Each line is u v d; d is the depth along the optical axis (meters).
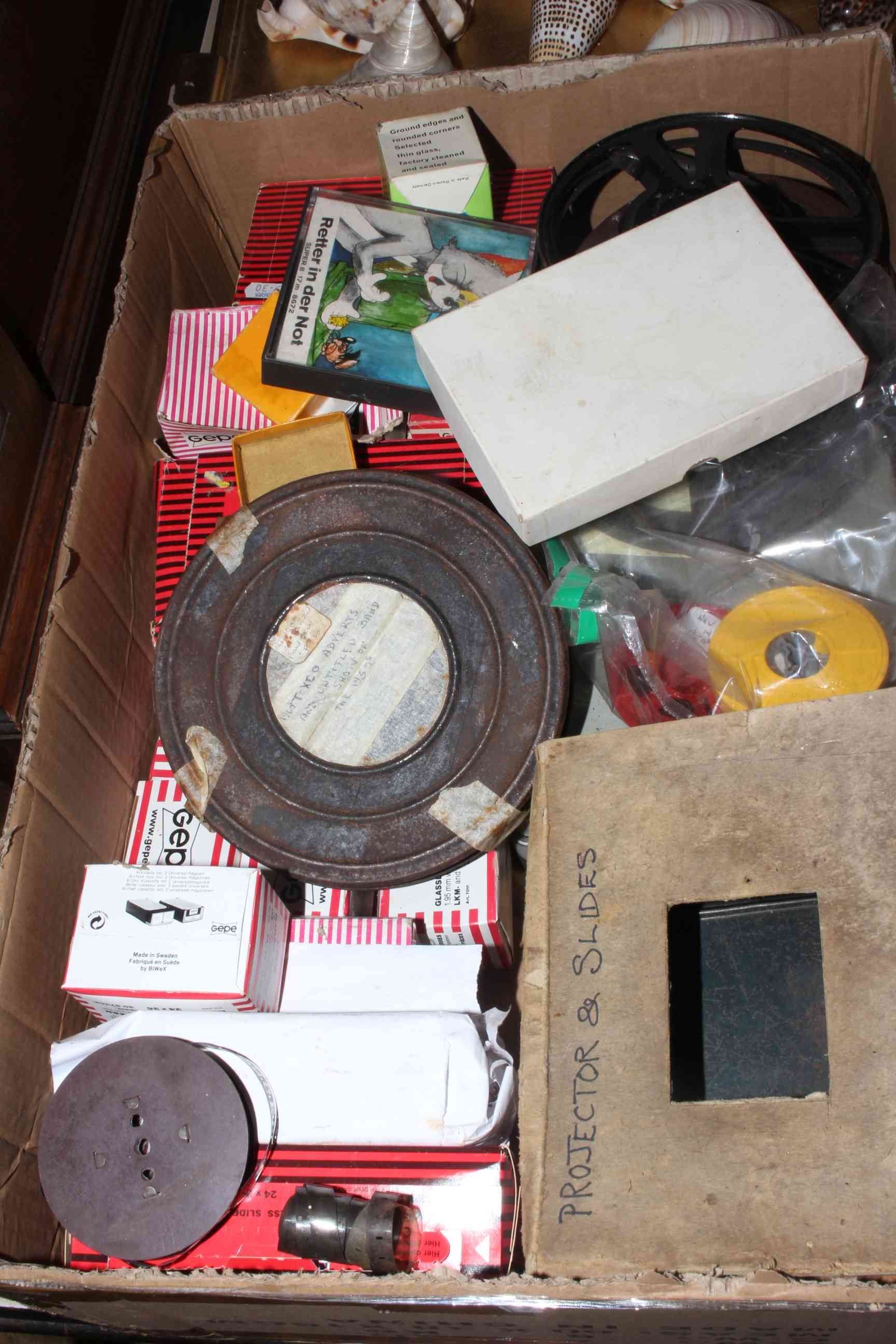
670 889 0.55
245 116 1.00
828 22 1.14
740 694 0.73
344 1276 0.54
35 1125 0.73
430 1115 0.67
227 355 0.95
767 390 0.68
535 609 0.75
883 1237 0.46
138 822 0.85
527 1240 0.52
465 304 0.89
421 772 0.74
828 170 0.88
